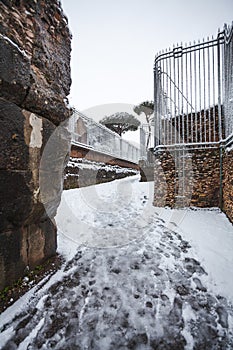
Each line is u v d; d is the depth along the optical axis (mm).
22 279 2189
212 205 5359
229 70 4539
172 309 1962
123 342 1608
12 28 1825
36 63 2148
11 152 1864
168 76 6008
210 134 5461
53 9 2463
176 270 2635
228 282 2324
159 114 6121
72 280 2393
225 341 1619
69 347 1550
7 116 1805
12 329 1653
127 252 3119
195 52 5715
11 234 2051
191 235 3709
